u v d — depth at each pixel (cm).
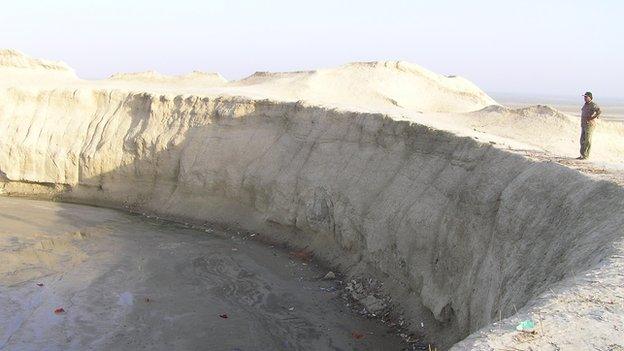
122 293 1579
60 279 1655
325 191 1911
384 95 3238
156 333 1354
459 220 1305
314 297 1581
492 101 3694
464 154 1434
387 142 1792
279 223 2050
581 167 1102
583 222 883
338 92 3244
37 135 2692
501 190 1196
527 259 955
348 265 1730
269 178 2136
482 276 1102
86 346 1278
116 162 2569
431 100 3419
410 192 1576
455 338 1183
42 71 3594
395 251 1524
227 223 2216
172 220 2323
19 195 2652
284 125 2245
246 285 1664
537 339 542
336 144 1998
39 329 1345
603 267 684
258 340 1337
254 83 3556
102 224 2244
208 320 1432
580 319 572
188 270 1773
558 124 2208
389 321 1417
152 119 2562
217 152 2348
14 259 1805
